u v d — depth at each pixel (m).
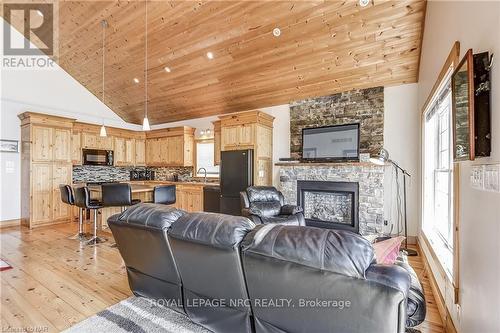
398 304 1.00
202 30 3.89
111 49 4.80
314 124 4.95
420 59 3.59
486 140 1.24
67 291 2.47
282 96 5.09
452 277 1.86
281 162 5.02
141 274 2.15
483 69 1.27
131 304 2.19
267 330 1.44
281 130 5.41
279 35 3.68
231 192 5.23
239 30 3.75
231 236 1.37
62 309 2.15
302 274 1.16
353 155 4.26
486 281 1.25
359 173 4.23
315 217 4.75
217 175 6.47
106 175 6.73
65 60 5.54
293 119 5.20
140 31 4.20
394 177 4.21
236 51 4.14
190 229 1.54
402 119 4.17
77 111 6.08
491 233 1.20
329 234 1.17
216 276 1.52
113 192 3.82
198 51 4.33
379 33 3.36
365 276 1.04
